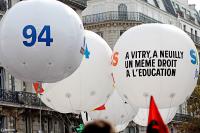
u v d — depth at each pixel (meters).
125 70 16.05
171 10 63.47
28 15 13.93
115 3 54.16
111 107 18.77
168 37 15.88
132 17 54.09
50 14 13.93
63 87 16.91
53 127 40.31
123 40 16.34
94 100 17.20
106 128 6.63
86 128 6.64
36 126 38.94
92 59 16.88
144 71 15.77
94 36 17.31
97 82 16.97
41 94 17.50
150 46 15.79
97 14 54.41
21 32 13.88
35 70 14.12
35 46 13.82
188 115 53.00
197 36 67.94
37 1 14.16
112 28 53.78
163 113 17.64
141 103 16.16
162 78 15.73
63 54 14.02
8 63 14.34
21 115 37.88
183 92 16.17
